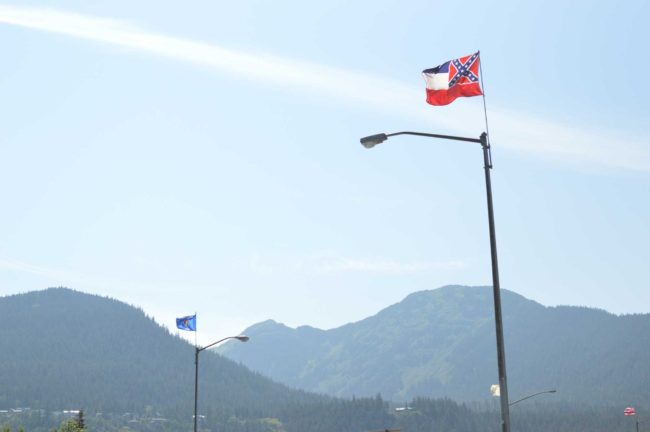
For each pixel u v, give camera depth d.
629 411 140.00
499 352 26.03
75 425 128.88
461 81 30.34
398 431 105.25
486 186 27.30
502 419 25.61
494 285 26.50
